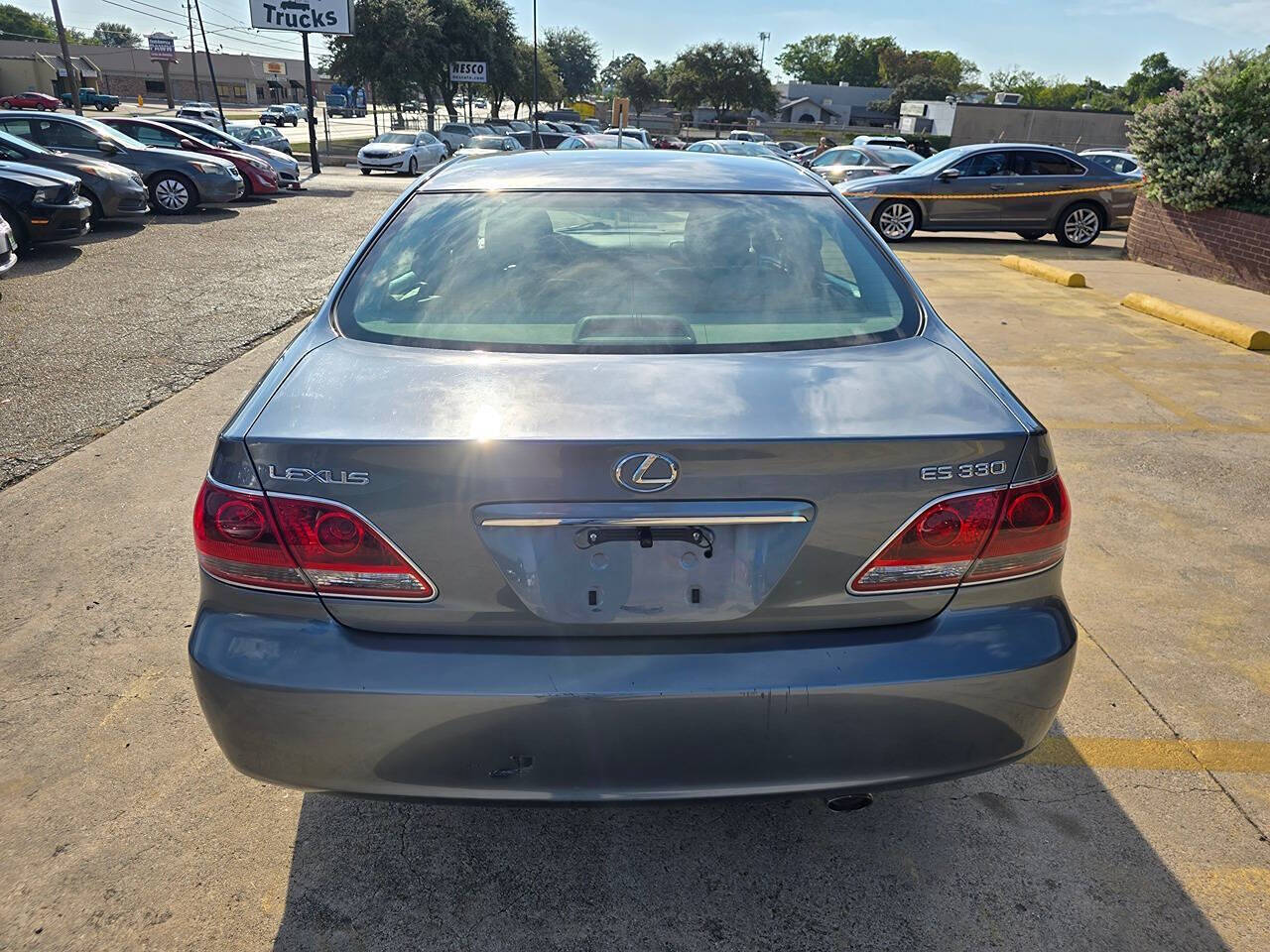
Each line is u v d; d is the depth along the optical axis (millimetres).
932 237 14906
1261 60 10508
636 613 1745
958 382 2006
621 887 2172
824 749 1789
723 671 1741
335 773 1790
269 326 7348
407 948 1997
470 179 2822
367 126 64938
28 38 102188
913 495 1748
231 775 2504
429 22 46875
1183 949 2010
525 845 2295
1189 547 3902
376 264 2434
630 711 1724
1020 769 2582
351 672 1731
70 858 2215
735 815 2404
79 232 10711
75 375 5969
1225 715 2811
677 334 2143
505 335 2129
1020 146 13773
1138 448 5047
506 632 1759
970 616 1836
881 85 131250
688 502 1694
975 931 2055
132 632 3150
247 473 1754
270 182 17406
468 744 1746
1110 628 3283
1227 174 10406
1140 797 2469
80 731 2658
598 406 1805
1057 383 6254
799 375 1977
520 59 65125
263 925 2047
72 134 14258
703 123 79375
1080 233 13875
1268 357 7016
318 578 1742
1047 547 1850
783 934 2045
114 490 4277
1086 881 2191
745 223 2590
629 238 2518
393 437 1695
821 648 1779
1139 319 8297
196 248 11250
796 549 1734
